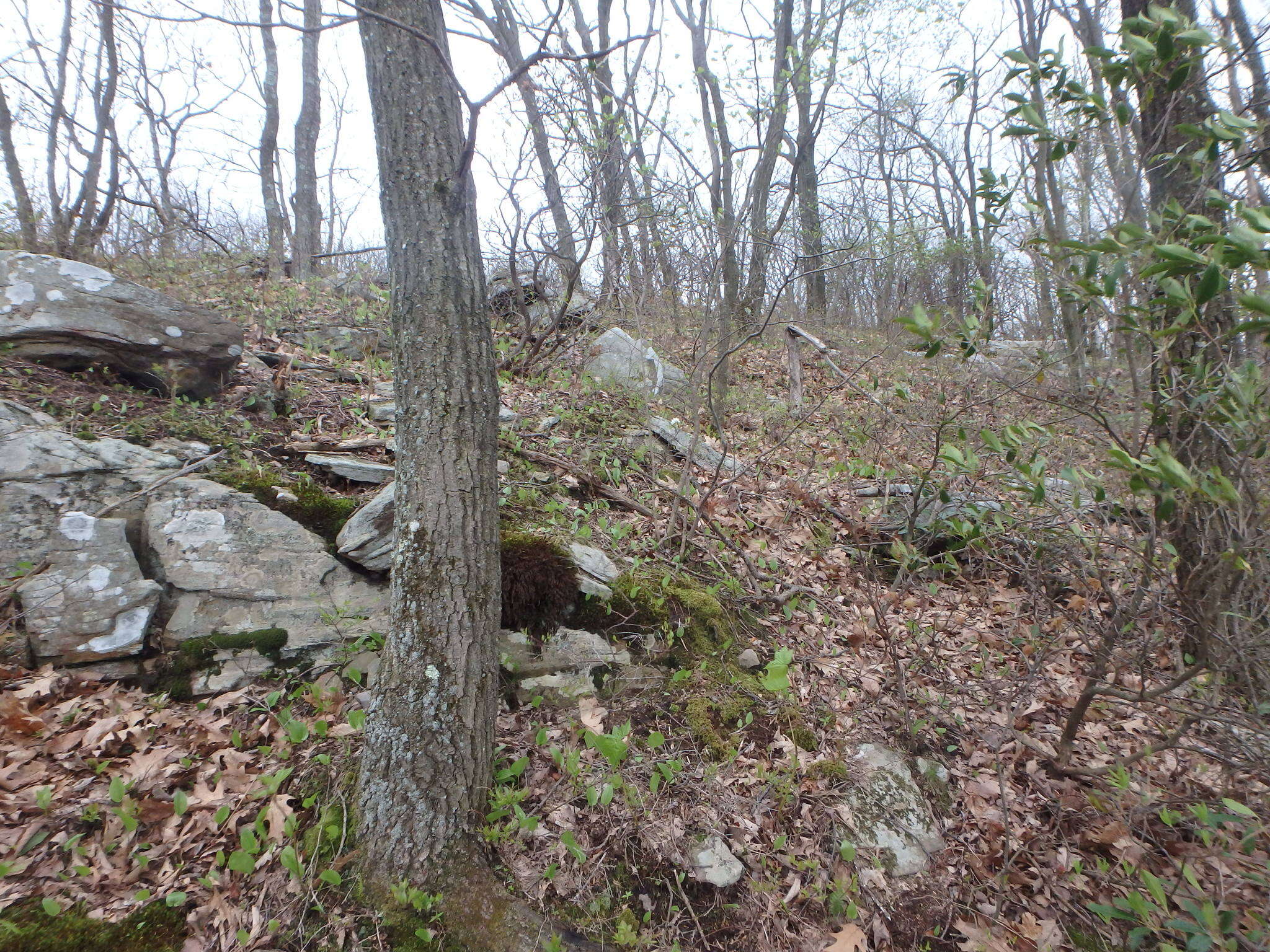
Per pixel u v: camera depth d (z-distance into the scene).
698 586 4.55
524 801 3.25
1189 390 2.88
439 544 3.02
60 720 3.23
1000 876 3.17
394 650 3.00
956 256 8.78
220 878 2.78
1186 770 3.55
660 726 3.74
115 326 4.67
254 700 3.50
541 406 6.10
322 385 5.71
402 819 2.84
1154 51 2.37
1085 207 4.06
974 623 4.73
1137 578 3.68
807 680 4.18
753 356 9.58
